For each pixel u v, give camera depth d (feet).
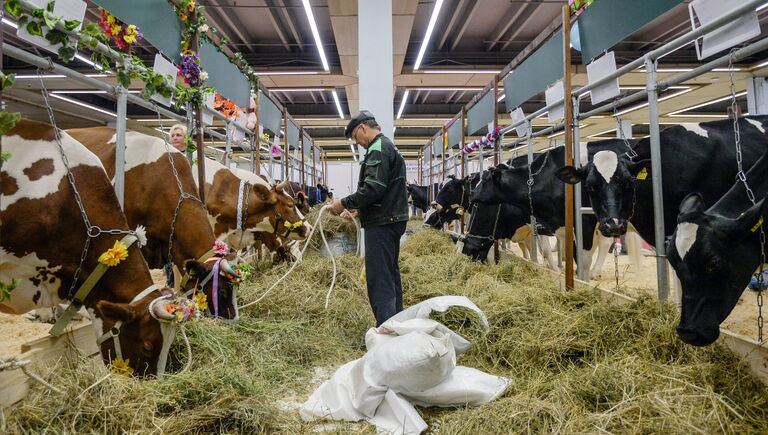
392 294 10.72
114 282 7.55
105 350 7.30
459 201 26.17
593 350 8.38
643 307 9.17
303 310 12.39
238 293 13.44
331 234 22.24
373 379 7.23
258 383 8.10
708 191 11.07
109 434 6.06
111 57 8.64
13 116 5.56
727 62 8.65
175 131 14.87
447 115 54.95
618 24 11.36
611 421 6.12
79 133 10.88
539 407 6.64
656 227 10.34
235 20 31.24
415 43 36.04
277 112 28.48
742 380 6.92
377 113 19.99
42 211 7.05
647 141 12.37
